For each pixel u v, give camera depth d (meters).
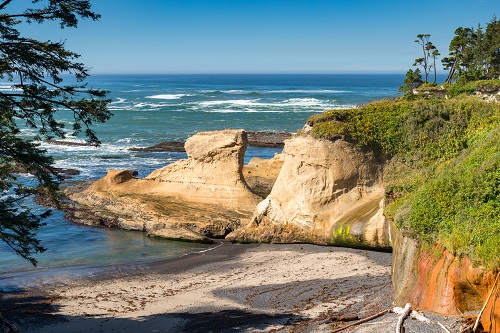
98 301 23.77
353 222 30.08
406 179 27.17
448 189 20.05
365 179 32.06
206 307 22.39
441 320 15.84
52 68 16.84
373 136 32.28
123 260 30.77
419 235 19.73
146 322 20.81
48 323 20.94
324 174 32.28
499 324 14.64
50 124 17.61
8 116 16.97
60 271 28.55
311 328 18.19
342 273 26.03
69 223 38.03
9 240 17.59
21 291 25.38
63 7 16.36
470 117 31.95
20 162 17.47
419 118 32.19
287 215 32.94
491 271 15.55
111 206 38.78
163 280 27.02
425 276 18.22
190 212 37.03
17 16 16.16
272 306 21.97
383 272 25.62
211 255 31.39
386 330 15.67
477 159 22.14
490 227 17.16
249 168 49.12
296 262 28.70
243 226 34.84
